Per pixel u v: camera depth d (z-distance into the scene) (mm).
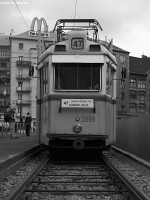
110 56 14883
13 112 25375
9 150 15547
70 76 14070
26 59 106625
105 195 8445
